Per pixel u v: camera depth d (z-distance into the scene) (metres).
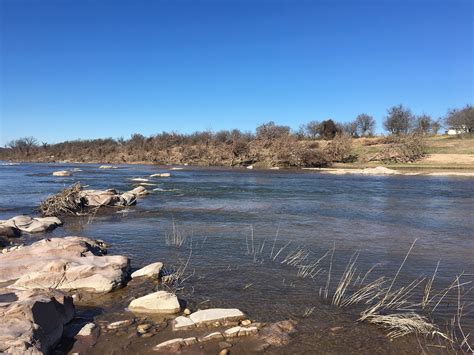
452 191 33.41
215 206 23.84
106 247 13.23
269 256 12.33
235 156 76.38
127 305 8.27
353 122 119.25
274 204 24.92
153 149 95.19
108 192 23.47
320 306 8.37
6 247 13.25
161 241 14.28
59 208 20.59
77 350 6.41
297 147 69.06
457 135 89.50
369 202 26.25
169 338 6.80
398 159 67.88
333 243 14.27
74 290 8.95
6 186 34.12
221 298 8.74
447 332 7.26
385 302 8.63
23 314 6.32
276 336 6.90
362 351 6.52
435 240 14.95
